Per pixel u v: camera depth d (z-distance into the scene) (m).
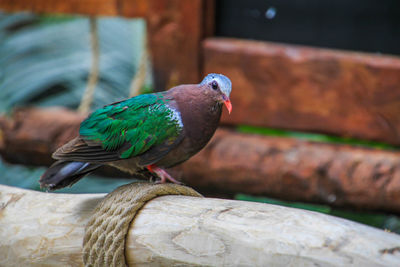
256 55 5.69
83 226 2.79
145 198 2.68
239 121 5.89
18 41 7.86
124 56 7.70
